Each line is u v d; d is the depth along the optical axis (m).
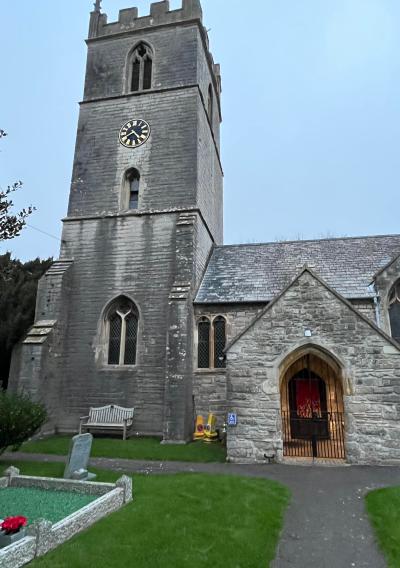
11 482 9.47
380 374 12.10
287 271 19.95
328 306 12.88
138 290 19.00
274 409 12.44
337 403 13.34
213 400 17.22
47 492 8.95
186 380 16.42
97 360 18.39
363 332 12.47
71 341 18.94
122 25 24.44
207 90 25.55
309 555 6.30
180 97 22.06
